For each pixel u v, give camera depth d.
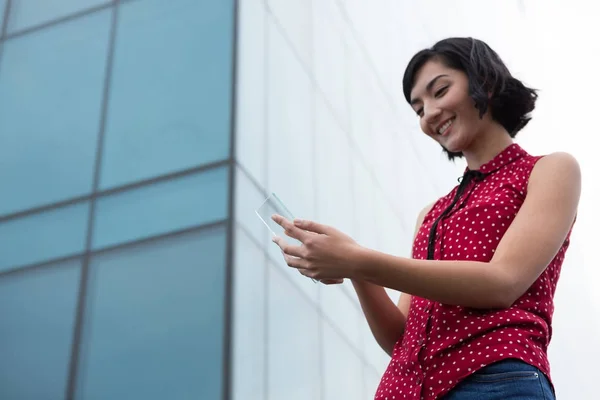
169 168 6.34
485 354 1.33
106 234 6.29
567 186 1.47
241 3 7.00
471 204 1.54
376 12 10.39
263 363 5.66
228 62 6.63
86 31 7.50
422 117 1.66
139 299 5.88
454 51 1.62
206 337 5.50
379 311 1.61
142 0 7.41
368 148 8.90
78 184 6.63
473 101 1.61
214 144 6.27
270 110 6.86
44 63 7.46
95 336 5.88
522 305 1.41
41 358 5.95
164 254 5.97
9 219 6.66
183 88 6.70
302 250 1.40
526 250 1.38
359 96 8.98
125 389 5.57
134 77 6.98
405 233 9.36
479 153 1.62
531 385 1.29
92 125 6.90
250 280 5.82
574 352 10.66
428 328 1.42
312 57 8.03
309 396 6.21
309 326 6.46
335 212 7.61
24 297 6.25
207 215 5.96
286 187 6.73
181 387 5.41
